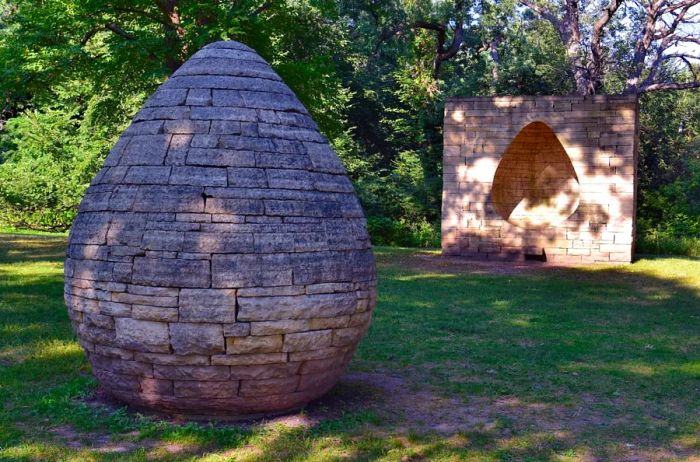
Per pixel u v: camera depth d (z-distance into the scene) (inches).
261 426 258.5
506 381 343.9
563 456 244.8
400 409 293.3
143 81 844.0
